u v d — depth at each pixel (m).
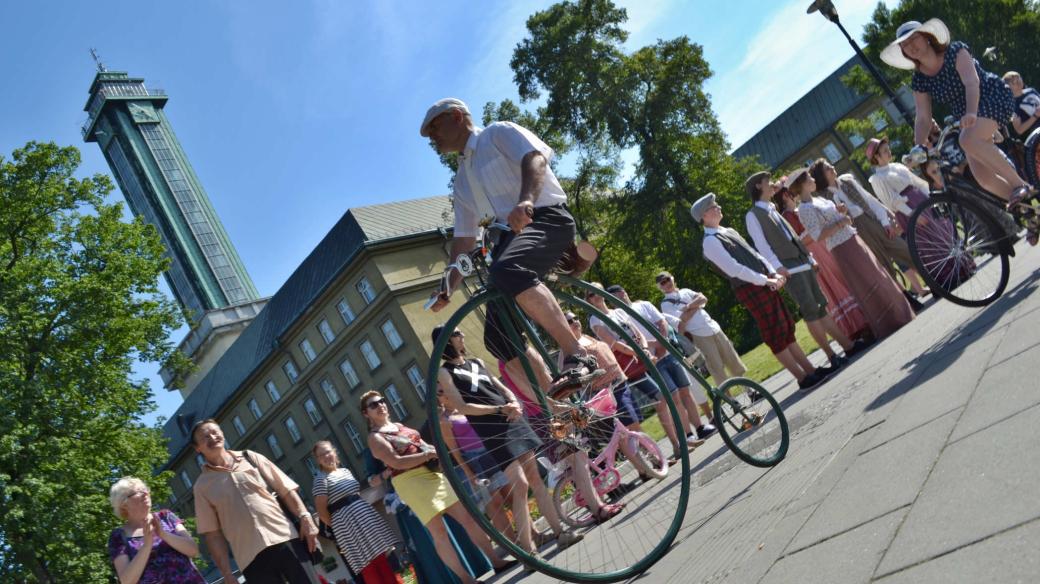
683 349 9.23
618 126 44.69
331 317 52.50
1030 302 4.87
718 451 7.09
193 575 6.09
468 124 4.18
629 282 49.94
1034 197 5.79
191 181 176.38
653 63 45.59
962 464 2.74
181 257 169.25
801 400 7.56
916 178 10.62
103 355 30.58
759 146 95.38
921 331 7.18
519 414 4.43
